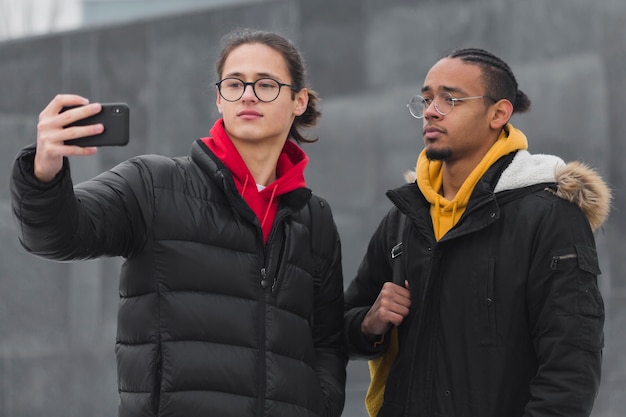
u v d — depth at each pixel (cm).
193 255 382
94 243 359
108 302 1443
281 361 389
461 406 427
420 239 452
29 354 1438
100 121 330
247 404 378
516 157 439
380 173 1403
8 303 1445
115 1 3841
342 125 1414
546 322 414
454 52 455
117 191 378
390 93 1405
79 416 1429
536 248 421
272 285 397
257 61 404
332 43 1420
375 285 492
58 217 334
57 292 1445
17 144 1478
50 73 1484
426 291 438
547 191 429
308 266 420
